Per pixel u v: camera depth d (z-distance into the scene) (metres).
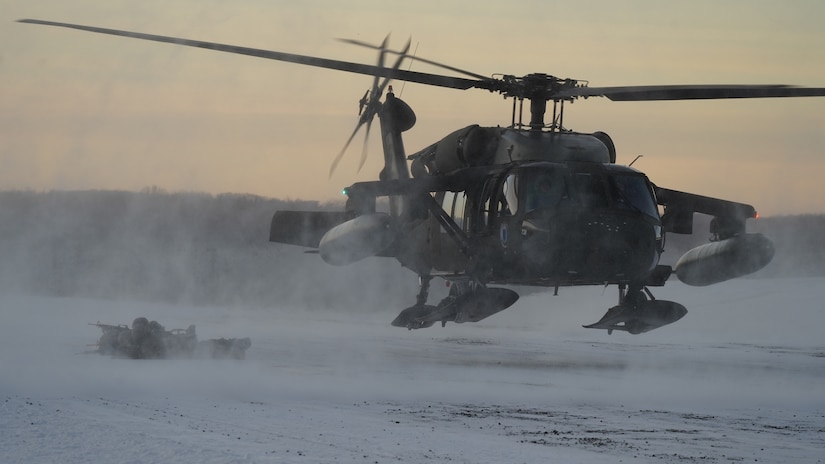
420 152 40.22
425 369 40.81
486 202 35.16
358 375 36.84
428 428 23.42
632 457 19.83
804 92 32.00
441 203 38.53
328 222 41.19
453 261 37.22
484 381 35.81
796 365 47.41
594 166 34.06
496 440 21.72
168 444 19.89
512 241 33.69
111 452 19.02
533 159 34.53
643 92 33.53
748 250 36.59
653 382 36.69
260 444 20.19
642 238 33.34
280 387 32.00
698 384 36.03
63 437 20.64
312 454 19.11
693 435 23.22
